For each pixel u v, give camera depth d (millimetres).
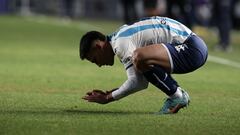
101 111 17266
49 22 69688
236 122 15922
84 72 27750
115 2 87312
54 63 31250
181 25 16781
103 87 23141
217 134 14352
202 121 15930
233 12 69000
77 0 87250
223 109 18172
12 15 82625
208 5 61844
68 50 38938
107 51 16312
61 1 86562
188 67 16469
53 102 18844
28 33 53031
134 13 57625
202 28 59938
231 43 50156
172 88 16500
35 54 35781
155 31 16391
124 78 26000
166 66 16266
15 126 14734
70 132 14188
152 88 22078
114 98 16531
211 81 25812
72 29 59438
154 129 14680
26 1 89438
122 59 16234
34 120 15547
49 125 14922
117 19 84188
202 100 20094
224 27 42688
